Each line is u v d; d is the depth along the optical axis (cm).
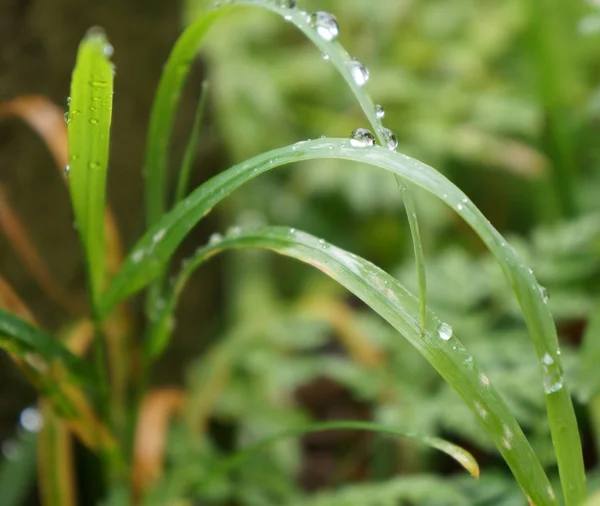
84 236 40
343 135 90
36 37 50
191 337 62
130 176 57
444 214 81
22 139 49
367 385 50
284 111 90
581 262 50
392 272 79
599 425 46
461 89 93
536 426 44
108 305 39
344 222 84
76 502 49
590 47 84
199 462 47
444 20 100
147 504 45
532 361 47
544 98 66
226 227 69
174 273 60
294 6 39
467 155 84
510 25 96
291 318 58
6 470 47
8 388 49
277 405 55
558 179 66
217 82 82
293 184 85
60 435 45
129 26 56
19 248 46
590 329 41
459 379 36
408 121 89
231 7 38
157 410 48
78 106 37
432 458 49
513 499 43
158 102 40
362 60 99
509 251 35
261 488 48
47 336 40
